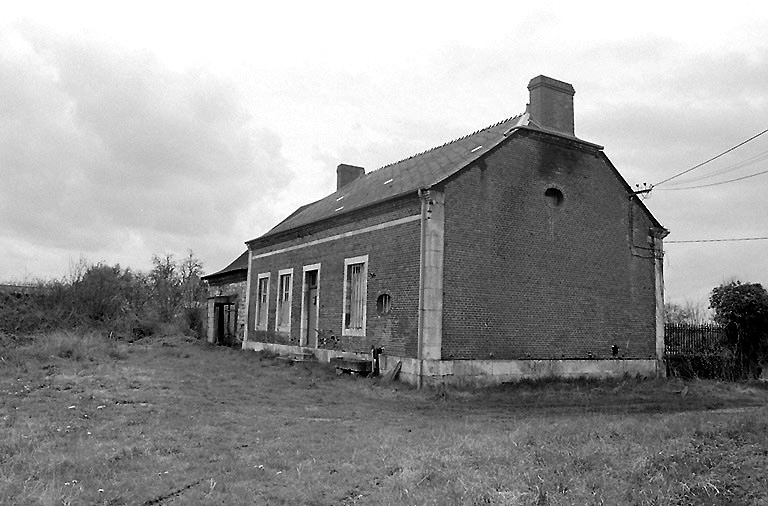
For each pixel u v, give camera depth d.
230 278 30.92
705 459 7.41
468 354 16.23
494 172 17.34
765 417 9.89
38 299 27.94
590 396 15.94
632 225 20.47
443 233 16.20
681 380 19.56
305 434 9.28
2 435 8.44
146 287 44.00
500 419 11.56
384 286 17.59
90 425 9.38
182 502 5.93
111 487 6.27
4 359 17.20
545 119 19.06
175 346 27.44
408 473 6.97
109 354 20.52
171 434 8.90
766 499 6.30
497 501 6.04
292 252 23.92
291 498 6.18
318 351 20.89
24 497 5.86
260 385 15.32
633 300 20.09
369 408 12.62
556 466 7.19
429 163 20.52
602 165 19.91
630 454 7.67
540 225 18.08
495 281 16.95
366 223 18.91
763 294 21.86
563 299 18.30
